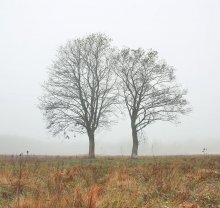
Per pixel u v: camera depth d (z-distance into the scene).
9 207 8.99
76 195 8.95
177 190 12.10
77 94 44.47
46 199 8.88
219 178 15.12
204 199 11.15
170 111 44.75
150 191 11.84
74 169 17.38
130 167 20.41
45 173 16.30
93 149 43.62
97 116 44.81
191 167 19.03
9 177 14.05
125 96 45.22
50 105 44.09
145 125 44.97
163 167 18.06
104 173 16.75
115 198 9.27
